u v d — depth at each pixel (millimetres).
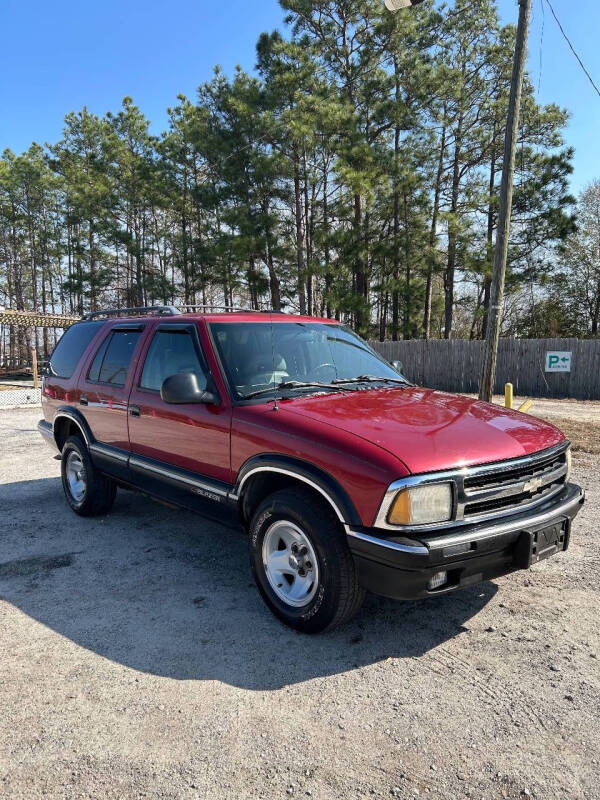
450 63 27859
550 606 3803
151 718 2670
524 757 2424
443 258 28188
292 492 3352
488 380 10484
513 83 9852
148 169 35469
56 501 6312
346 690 2891
